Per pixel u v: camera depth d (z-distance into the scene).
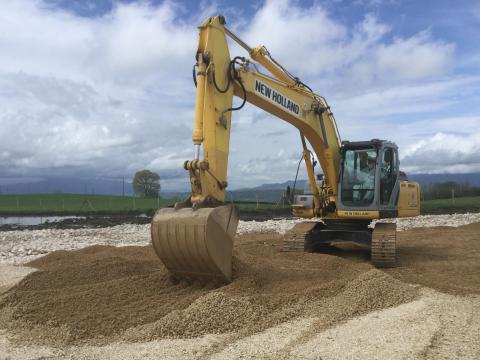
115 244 14.88
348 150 10.70
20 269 9.95
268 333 5.43
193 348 4.98
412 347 5.00
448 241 14.56
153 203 44.12
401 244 13.82
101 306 6.25
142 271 8.45
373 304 6.50
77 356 4.87
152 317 5.80
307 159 10.94
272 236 15.59
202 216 6.41
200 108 7.10
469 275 8.70
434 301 6.85
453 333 5.46
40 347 5.16
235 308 5.85
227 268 6.78
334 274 8.01
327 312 6.14
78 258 10.92
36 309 6.15
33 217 31.77
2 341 5.36
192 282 7.02
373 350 4.92
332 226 11.27
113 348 5.05
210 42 7.41
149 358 4.75
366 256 11.20
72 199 52.12
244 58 8.08
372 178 10.35
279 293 6.67
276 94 9.07
